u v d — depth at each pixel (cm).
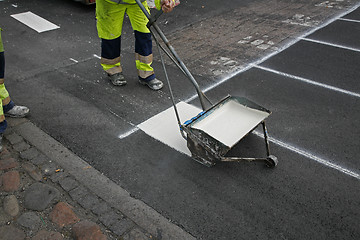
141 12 422
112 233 280
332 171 336
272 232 279
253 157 357
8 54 607
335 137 382
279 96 462
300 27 680
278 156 357
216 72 529
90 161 358
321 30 660
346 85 481
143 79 486
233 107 363
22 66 564
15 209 301
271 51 589
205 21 736
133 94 478
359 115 417
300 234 276
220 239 275
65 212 298
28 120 425
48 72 542
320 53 573
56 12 816
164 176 337
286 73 518
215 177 334
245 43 623
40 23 747
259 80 503
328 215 291
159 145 378
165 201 310
